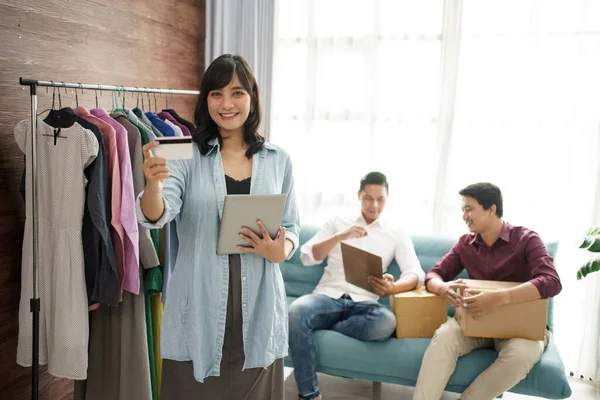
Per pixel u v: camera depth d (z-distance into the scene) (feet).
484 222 8.96
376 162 11.91
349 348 8.66
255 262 5.84
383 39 11.62
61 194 6.95
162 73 11.02
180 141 5.20
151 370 8.04
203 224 5.66
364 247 10.00
